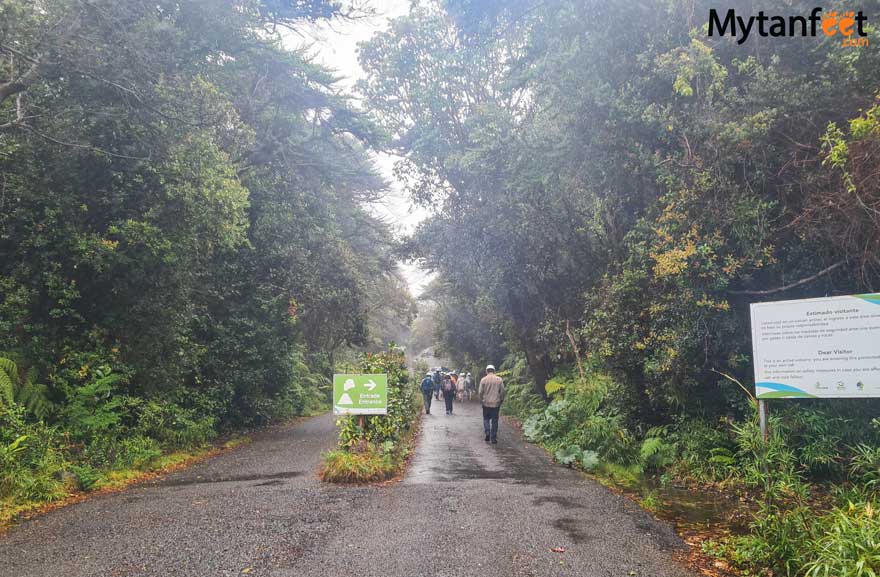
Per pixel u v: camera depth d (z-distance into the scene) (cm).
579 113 1078
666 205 969
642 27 1030
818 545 432
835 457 709
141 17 1128
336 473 829
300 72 1756
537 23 1192
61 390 1002
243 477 897
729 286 910
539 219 1412
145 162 1066
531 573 464
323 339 2770
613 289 1031
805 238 798
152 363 1233
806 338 666
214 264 1513
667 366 913
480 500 711
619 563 491
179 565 482
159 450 1040
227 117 1277
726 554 514
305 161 1877
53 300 1034
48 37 928
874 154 654
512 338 2334
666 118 938
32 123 991
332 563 484
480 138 1392
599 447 991
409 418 1421
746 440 731
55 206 1001
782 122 803
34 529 604
